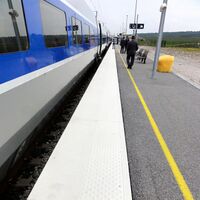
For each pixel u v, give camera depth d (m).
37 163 2.89
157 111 4.65
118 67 11.63
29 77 2.63
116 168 2.43
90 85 6.82
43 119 3.69
